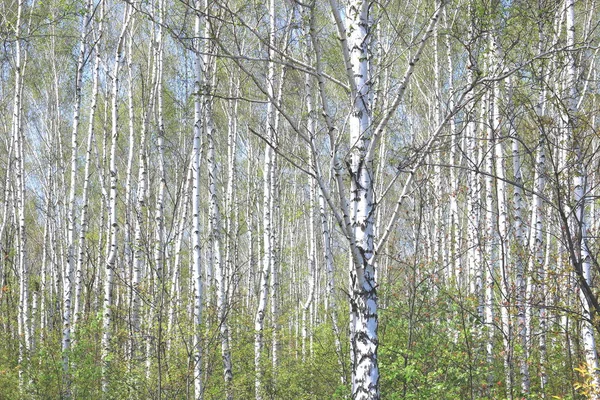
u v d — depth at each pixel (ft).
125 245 62.39
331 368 48.78
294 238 103.76
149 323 39.60
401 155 43.29
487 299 44.65
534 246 40.27
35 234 102.58
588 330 30.96
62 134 94.53
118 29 78.33
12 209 81.87
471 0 27.43
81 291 51.72
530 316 37.11
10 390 42.52
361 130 24.81
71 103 90.94
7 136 83.66
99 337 47.50
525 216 54.08
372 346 23.68
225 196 75.72
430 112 75.25
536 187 38.22
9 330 56.39
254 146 90.07
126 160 93.86
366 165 24.59
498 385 36.81
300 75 64.08
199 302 42.19
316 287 88.17
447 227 72.59
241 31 58.29
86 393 41.11
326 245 55.26
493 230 45.32
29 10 63.62
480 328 40.83
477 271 46.60
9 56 74.38
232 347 44.52
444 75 73.36
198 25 45.62
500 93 44.19
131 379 38.96
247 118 80.07
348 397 39.86
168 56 78.38
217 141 89.76
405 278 43.27
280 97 53.72
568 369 37.35
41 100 90.27
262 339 48.62
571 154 31.86
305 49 50.83
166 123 73.97
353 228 24.54
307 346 68.08
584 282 28.78
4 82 82.53
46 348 43.11
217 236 49.62
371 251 24.27
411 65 24.09
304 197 104.58
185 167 38.73
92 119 54.13
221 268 49.39
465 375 36.94
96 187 96.12
